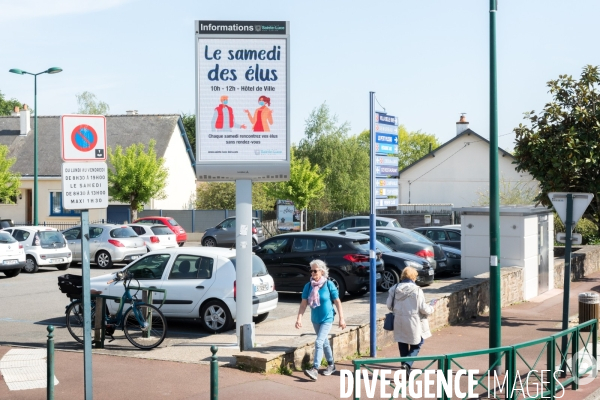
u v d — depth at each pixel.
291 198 41.59
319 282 9.21
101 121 6.75
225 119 10.38
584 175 13.93
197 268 12.02
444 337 12.46
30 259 22.61
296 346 9.54
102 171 6.74
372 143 10.58
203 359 9.74
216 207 47.59
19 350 10.58
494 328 9.37
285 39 10.41
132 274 11.48
